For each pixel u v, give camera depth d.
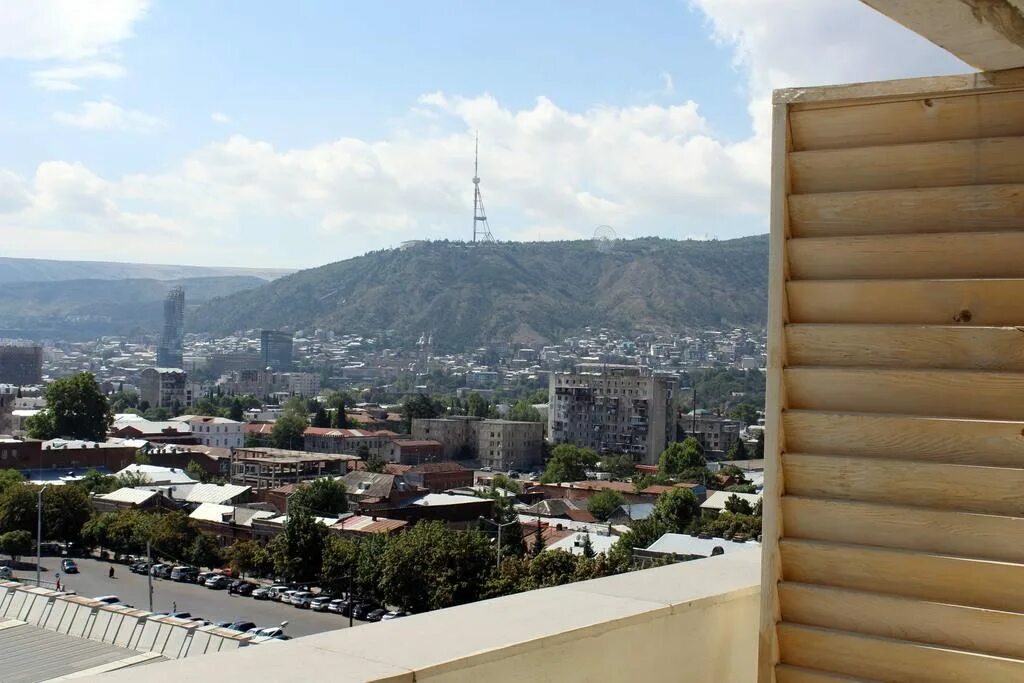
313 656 2.35
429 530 52.22
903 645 3.11
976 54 3.06
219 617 57.78
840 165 3.37
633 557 49.62
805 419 3.30
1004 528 3.02
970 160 3.22
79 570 72.62
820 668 3.25
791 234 3.43
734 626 3.51
